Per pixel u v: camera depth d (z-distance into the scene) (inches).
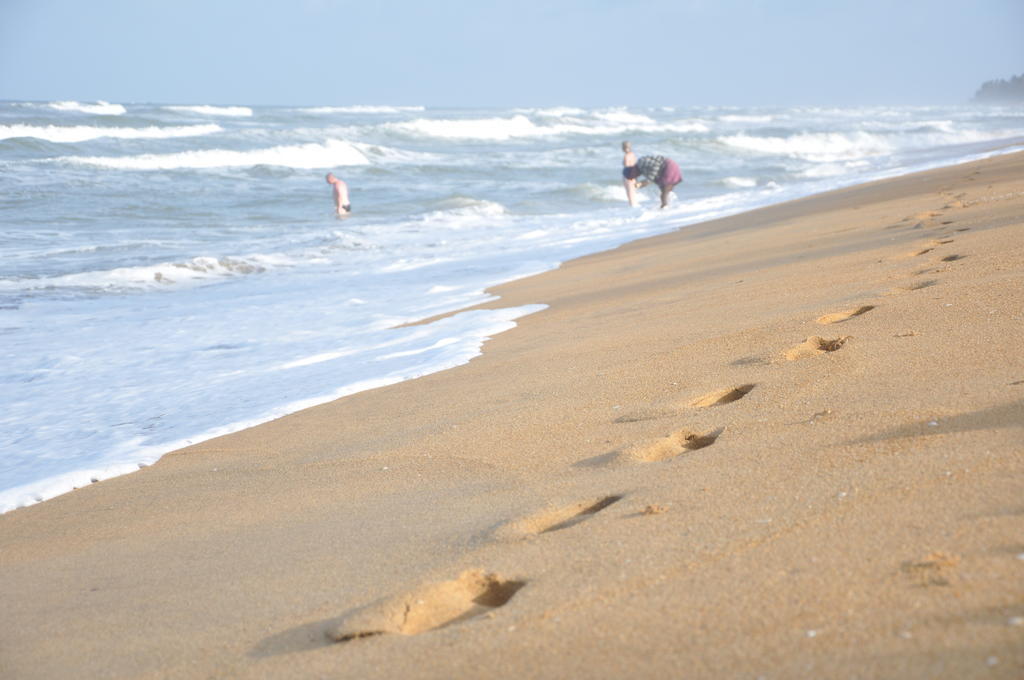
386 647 78.7
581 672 68.4
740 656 66.3
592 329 240.2
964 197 403.9
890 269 238.4
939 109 3590.1
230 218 695.1
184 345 291.6
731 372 163.0
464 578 91.7
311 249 529.7
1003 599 66.1
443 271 431.5
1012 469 91.7
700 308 242.4
